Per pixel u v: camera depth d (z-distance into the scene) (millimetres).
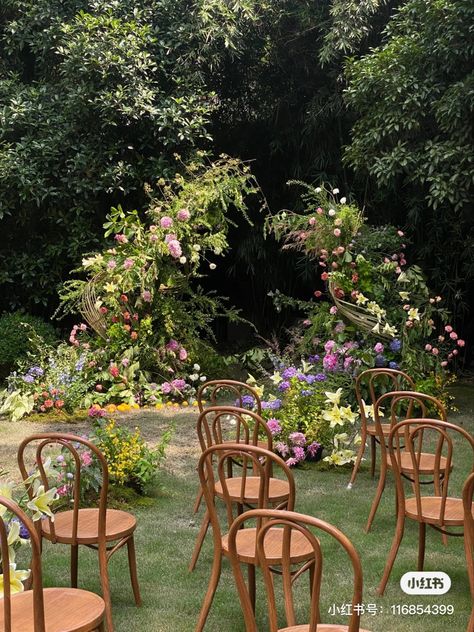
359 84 6586
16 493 3842
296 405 4535
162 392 6453
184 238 6797
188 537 3332
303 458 4402
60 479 3406
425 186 7480
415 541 3303
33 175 7668
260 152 9094
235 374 7922
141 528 3432
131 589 2791
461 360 8391
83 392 6301
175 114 7637
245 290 9867
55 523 2578
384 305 6262
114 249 6785
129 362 6512
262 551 1721
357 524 3521
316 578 1599
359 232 6441
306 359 6707
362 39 7746
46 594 1971
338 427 4527
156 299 6785
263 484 2293
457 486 4062
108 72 7594
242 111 9078
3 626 1770
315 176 8633
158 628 2473
